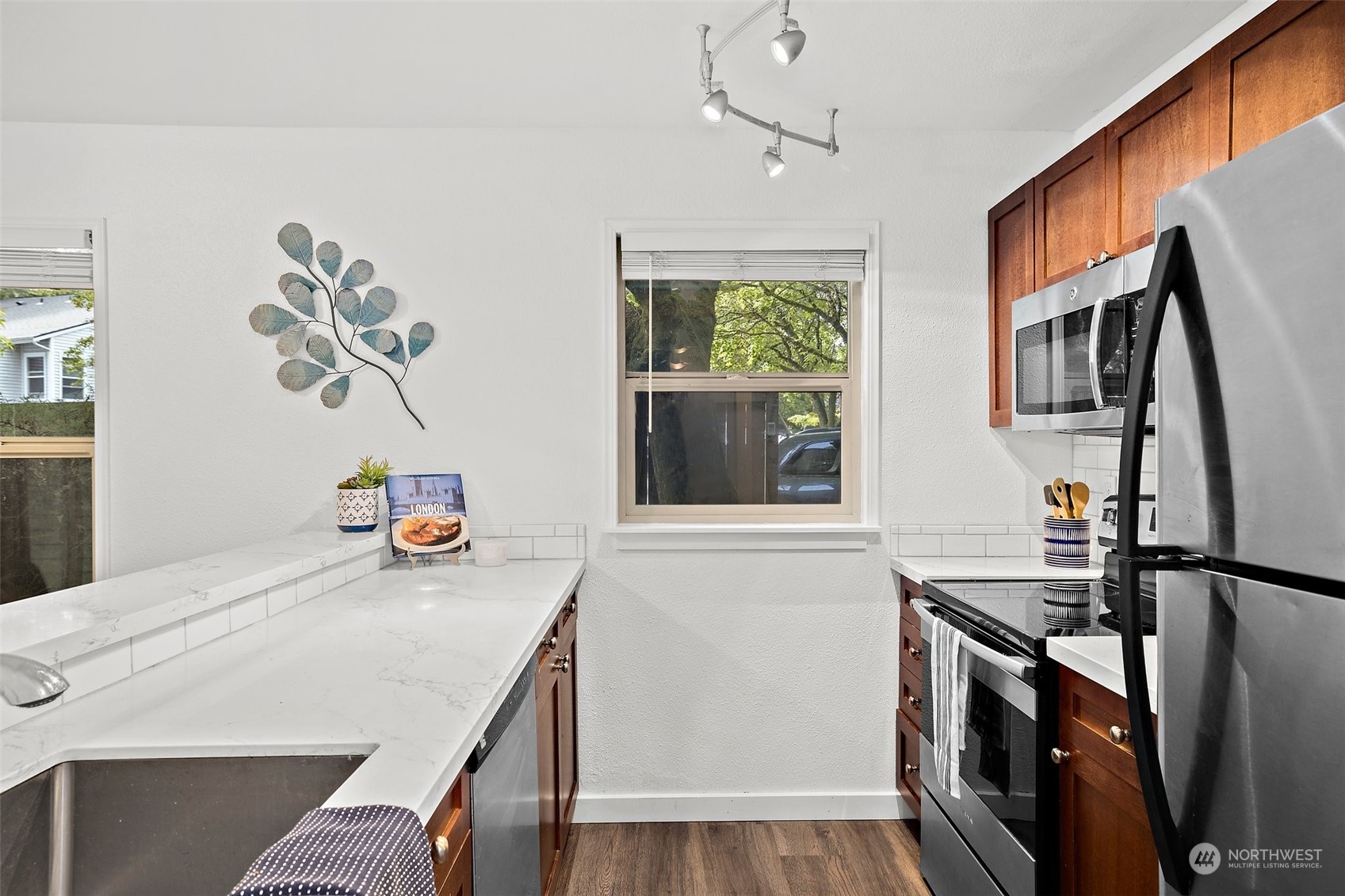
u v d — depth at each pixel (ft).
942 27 6.55
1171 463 2.84
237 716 3.80
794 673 8.88
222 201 8.55
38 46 6.82
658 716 8.85
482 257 8.73
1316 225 2.22
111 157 8.46
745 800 8.85
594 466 8.78
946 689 6.69
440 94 7.85
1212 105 5.25
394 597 6.63
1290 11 4.53
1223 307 2.59
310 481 8.63
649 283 9.09
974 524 8.92
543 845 6.28
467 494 8.73
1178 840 2.81
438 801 3.12
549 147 8.75
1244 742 2.49
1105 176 6.59
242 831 3.43
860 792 8.91
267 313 8.52
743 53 6.98
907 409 8.90
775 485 9.30
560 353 8.77
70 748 3.43
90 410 8.70
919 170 8.85
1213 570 2.66
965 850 6.49
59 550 8.68
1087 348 6.31
